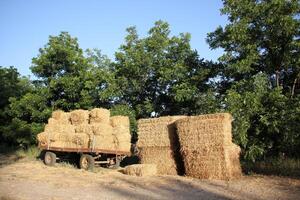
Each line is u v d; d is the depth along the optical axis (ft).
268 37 55.16
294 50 54.80
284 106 49.32
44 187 38.19
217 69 62.49
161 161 51.42
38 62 81.15
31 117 81.71
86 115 58.34
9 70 102.42
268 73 57.82
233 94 51.47
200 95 61.87
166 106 72.90
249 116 50.34
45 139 61.82
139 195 34.71
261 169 50.65
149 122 53.36
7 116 92.32
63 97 82.43
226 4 57.62
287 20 51.85
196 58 68.80
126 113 69.31
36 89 82.17
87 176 48.14
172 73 66.39
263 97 51.06
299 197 33.12
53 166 59.41
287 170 47.44
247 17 55.72
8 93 95.40
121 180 44.93
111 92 72.33
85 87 77.56
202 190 37.63
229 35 55.01
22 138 81.76
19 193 33.78
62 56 81.35
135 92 74.28
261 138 51.78
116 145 56.03
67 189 37.45
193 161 46.60
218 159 44.75
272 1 53.21
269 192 35.73
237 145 50.42
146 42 73.56
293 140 47.85
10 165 60.08
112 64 77.92
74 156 62.39
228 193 35.76
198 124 46.62
